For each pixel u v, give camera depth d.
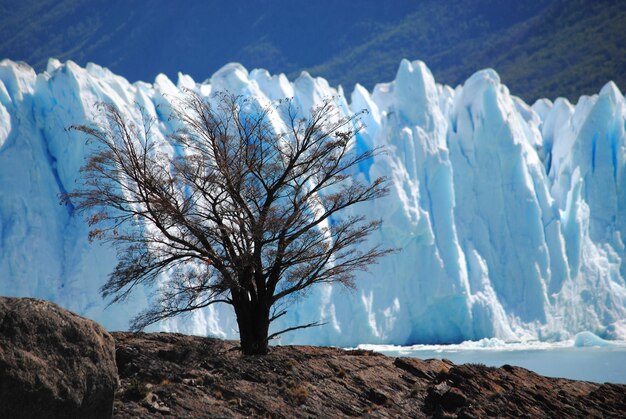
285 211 27.86
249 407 22.56
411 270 70.19
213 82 72.31
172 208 25.61
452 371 28.72
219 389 23.06
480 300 70.75
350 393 25.30
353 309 67.12
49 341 18.89
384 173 70.50
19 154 63.47
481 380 28.41
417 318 69.94
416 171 72.31
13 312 18.72
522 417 26.41
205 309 62.72
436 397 26.11
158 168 30.52
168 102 67.06
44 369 18.58
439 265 70.19
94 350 19.34
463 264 71.31
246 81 71.06
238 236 27.47
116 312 59.34
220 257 26.28
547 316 72.38
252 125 28.95
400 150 72.25
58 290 61.59
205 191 26.55
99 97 63.94
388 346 67.50
